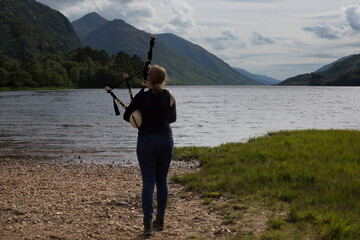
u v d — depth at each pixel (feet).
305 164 25.57
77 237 13.69
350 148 33.22
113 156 41.06
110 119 91.30
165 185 14.11
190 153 38.65
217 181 22.68
